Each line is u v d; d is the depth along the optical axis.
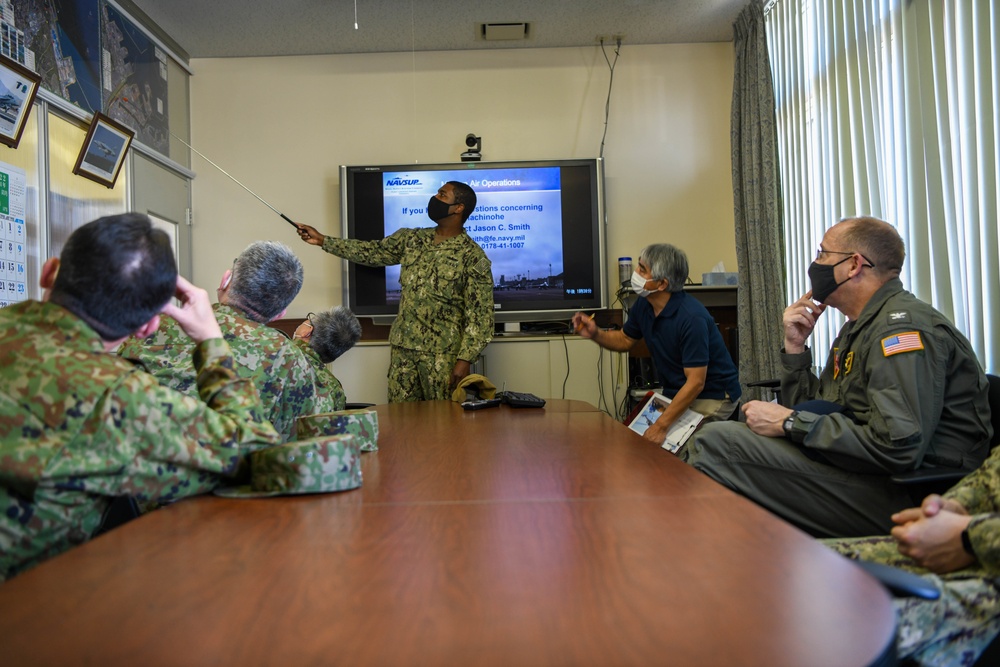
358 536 0.86
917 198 2.86
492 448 1.59
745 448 1.88
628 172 4.73
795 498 1.83
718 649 0.53
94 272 0.98
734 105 4.33
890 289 1.86
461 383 2.95
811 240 3.81
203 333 1.18
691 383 2.64
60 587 0.68
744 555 0.75
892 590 0.71
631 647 0.53
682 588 0.65
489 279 3.77
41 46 3.22
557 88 4.75
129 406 0.97
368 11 4.23
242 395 1.15
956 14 2.61
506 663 0.51
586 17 4.36
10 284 2.97
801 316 2.23
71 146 3.43
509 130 4.73
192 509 1.01
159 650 0.54
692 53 4.75
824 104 3.63
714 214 4.71
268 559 0.77
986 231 2.50
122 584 0.69
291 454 1.09
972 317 2.57
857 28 3.29
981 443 1.66
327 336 3.10
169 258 1.04
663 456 1.45
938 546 1.06
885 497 1.70
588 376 4.32
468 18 4.34
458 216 3.88
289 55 4.78
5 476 0.90
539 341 4.32
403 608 0.62
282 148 4.75
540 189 4.57
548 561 0.75
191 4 4.09
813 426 1.74
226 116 4.77
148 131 4.20
